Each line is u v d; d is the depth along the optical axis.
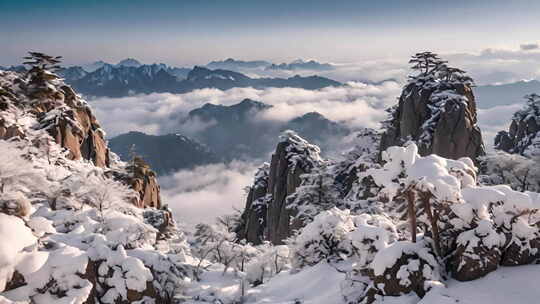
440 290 18.95
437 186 20.00
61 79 68.00
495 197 21.20
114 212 33.53
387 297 20.72
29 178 29.42
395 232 29.11
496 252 19.94
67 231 30.25
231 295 29.73
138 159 62.66
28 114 55.59
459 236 20.75
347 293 23.69
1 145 27.75
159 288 25.59
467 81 60.22
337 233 30.55
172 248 40.66
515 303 17.34
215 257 41.12
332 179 48.09
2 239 18.16
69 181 36.78
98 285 23.25
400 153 22.05
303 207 47.00
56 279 19.69
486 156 52.31
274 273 39.03
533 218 21.03
